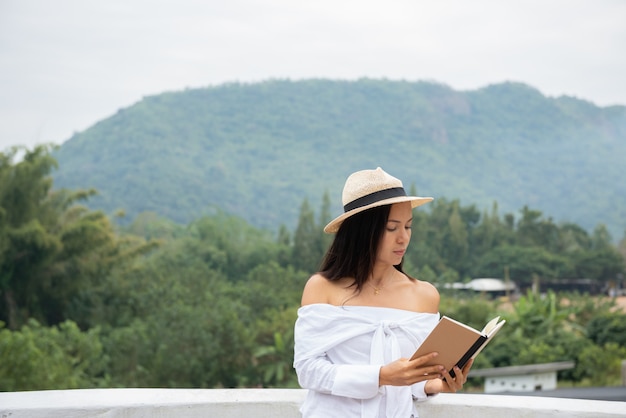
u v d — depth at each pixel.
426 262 86.12
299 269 77.50
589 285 95.12
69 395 2.94
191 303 47.22
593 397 14.92
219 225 86.25
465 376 2.39
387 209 2.55
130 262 58.75
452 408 2.87
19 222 58.50
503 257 92.69
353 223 2.59
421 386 2.66
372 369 2.40
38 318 56.78
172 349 35.16
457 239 92.44
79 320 54.88
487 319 37.03
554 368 23.28
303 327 2.57
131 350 35.97
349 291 2.61
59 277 57.22
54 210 60.50
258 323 41.16
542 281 92.69
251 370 37.50
